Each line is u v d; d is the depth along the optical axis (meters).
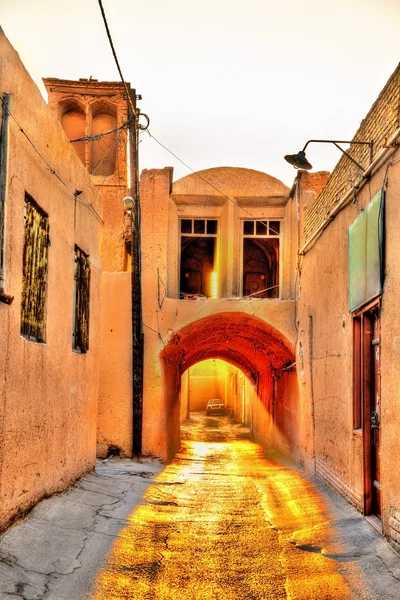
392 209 5.95
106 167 18.20
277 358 16.22
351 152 8.06
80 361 8.53
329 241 9.57
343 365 8.44
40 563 4.95
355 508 7.40
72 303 8.01
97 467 11.36
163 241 13.53
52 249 7.03
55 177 7.16
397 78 6.00
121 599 4.59
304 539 6.33
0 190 5.15
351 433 7.79
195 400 43.81
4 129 5.26
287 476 11.23
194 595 4.74
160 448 13.04
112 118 18.66
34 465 6.20
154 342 13.20
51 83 18.28
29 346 6.01
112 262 16.97
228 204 14.34
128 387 12.98
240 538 6.41
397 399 5.56
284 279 14.16
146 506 7.92
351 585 4.88
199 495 9.03
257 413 22.52
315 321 10.83
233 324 15.38
